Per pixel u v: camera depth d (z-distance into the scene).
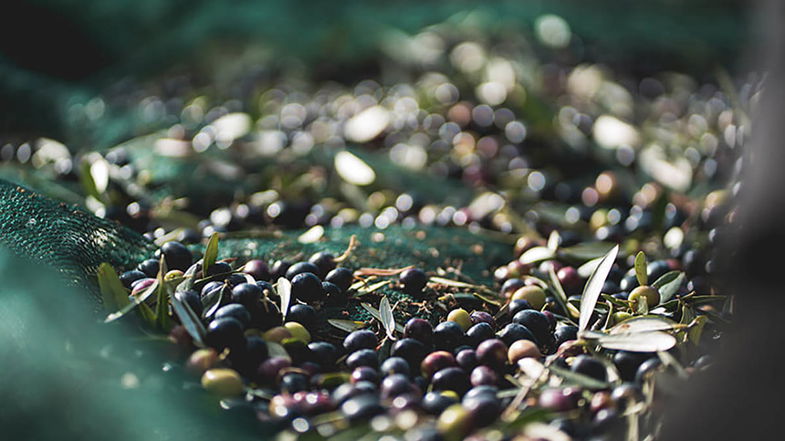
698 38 2.06
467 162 1.43
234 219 1.20
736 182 1.09
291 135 1.52
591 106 1.70
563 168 1.45
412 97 1.72
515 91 1.62
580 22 2.11
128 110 1.69
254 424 0.86
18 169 1.31
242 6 2.13
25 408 0.86
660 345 0.91
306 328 0.97
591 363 0.90
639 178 1.41
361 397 0.86
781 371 0.83
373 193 1.35
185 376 0.88
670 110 1.74
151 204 1.25
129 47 1.93
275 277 1.02
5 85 1.50
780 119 0.86
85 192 1.26
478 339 0.95
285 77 1.95
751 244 0.86
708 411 0.84
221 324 0.90
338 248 1.12
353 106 1.72
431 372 0.92
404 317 1.01
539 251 1.11
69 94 1.58
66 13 1.83
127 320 0.91
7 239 0.96
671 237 1.19
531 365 0.91
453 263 1.14
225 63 1.96
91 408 0.86
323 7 2.20
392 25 2.11
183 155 1.38
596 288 0.98
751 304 0.85
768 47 0.90
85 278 0.97
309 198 1.33
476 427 0.85
